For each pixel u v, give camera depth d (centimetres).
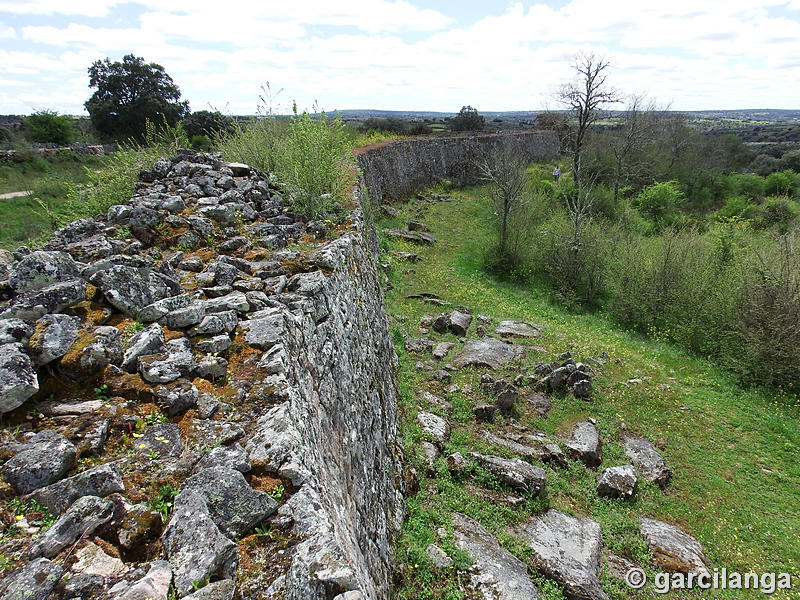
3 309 360
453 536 660
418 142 3347
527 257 2120
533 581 621
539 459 887
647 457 952
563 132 4009
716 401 1205
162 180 830
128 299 413
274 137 1192
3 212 1873
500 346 1309
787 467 974
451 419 962
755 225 2967
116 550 241
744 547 771
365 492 500
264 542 258
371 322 812
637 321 1728
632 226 2573
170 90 3772
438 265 2055
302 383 403
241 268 564
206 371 369
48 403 321
